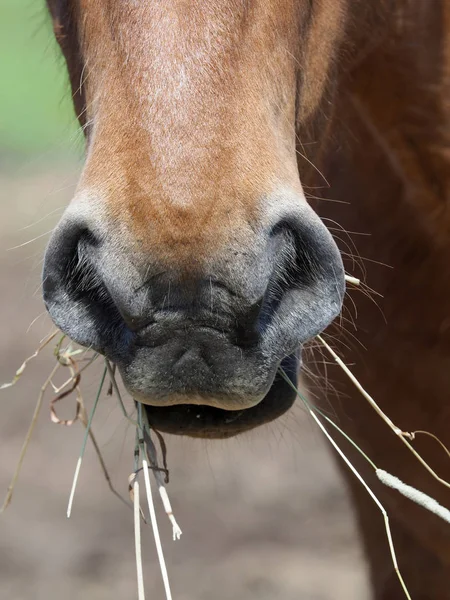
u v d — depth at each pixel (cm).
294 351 296
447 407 418
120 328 267
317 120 354
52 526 820
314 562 759
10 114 2108
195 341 256
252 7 282
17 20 2908
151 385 258
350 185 421
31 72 2425
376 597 471
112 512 846
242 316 254
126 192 258
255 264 255
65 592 721
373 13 380
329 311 271
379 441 433
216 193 255
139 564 299
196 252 252
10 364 1109
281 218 263
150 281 253
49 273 268
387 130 405
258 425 289
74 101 341
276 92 289
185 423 291
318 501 859
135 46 271
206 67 267
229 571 748
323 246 271
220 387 258
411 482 433
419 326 415
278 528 815
